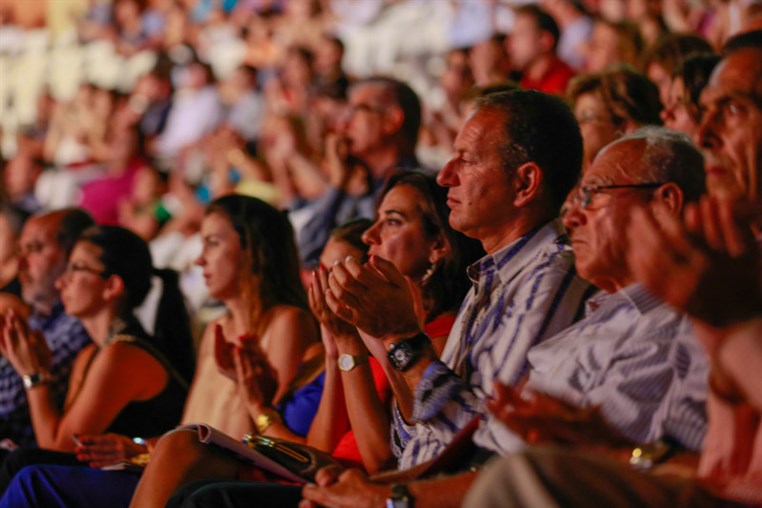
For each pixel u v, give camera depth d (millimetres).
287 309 8016
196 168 17312
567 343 5156
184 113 20109
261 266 8195
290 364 7793
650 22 13812
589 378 4941
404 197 6738
